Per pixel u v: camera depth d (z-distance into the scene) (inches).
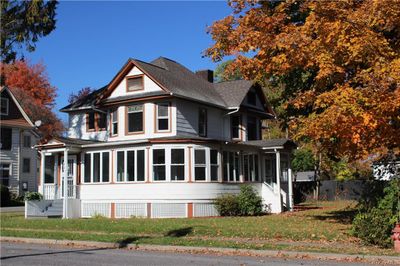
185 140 1040.2
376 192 593.9
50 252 557.0
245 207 1068.5
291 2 634.8
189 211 1030.4
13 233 731.4
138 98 1127.0
